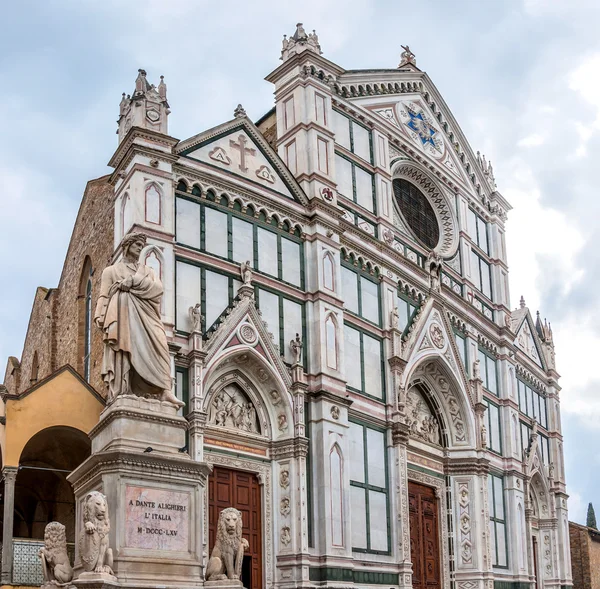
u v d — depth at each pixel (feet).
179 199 122.31
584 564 240.32
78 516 77.25
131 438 75.15
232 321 120.78
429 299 162.91
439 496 161.17
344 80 157.99
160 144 120.26
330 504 125.29
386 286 153.07
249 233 129.80
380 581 134.31
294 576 118.93
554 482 213.05
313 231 138.10
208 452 117.08
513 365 192.75
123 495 72.23
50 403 109.81
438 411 168.35
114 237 120.26
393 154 169.17
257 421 125.18
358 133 159.02
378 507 138.92
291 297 132.77
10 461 106.01
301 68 147.74
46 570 75.00
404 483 143.84
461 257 182.60
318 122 145.38
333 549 123.75
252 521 120.47
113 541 70.95
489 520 168.76
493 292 194.59
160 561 72.23
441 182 181.16
